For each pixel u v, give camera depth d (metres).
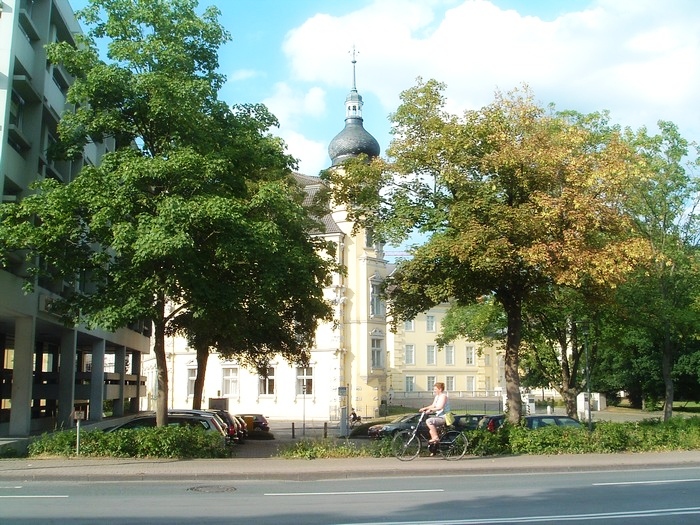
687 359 50.88
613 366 56.03
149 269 19.58
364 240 57.75
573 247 19.20
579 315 28.70
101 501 11.84
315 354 56.22
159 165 18.81
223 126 22.52
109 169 19.67
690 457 19.70
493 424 27.98
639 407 61.72
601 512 10.88
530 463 17.78
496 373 84.12
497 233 19.09
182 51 20.73
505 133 20.36
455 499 12.24
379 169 21.75
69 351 33.25
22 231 19.30
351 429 44.69
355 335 56.53
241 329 28.17
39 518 10.04
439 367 79.81
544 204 19.12
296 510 10.93
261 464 17.22
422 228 21.30
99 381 39.41
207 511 10.77
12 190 26.53
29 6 28.16
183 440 18.77
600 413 55.91
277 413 56.69
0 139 23.48
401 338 76.81
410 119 21.58
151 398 67.94
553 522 9.96
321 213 31.78
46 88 28.45
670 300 26.94
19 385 26.88
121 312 19.20
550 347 34.62
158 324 21.31
